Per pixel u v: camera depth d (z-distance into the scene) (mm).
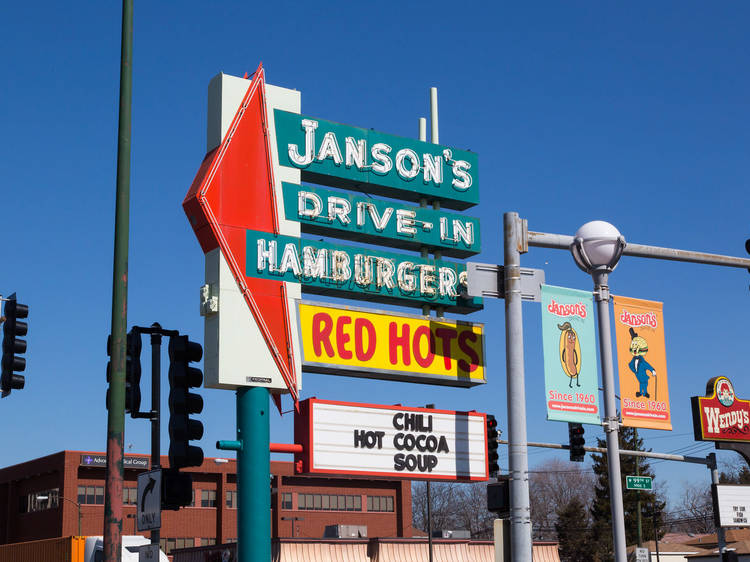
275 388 22547
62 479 81062
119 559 14141
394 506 93438
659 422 26047
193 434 16062
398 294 25047
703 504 149000
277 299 23000
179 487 15758
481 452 26141
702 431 31047
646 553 50531
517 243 20656
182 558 70188
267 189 23516
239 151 23312
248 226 23000
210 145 23578
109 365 15031
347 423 24000
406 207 25656
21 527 87250
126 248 14969
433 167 26438
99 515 81875
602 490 91250
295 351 22969
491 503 19438
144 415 16234
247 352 22266
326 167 24594
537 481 155125
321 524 88938
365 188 25641
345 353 23844
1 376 18406
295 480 88875
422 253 26125
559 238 21391
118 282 14828
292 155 24078
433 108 27125
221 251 22422
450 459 25531
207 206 22469
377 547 66062
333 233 24766
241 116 23531
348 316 24125
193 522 85125
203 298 22328
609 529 89812
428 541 67062
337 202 24500
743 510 34531
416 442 25031
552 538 143250
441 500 146250
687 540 115562
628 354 25859
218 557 66562
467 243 26484
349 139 25188
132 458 81562
